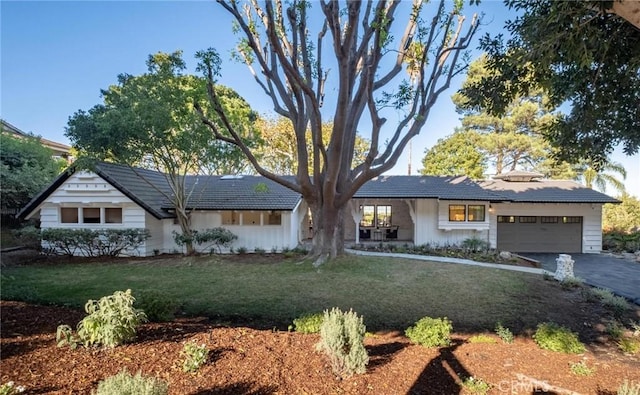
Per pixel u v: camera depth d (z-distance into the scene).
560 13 3.76
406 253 15.23
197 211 15.02
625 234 18.86
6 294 7.20
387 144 10.77
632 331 6.73
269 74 10.32
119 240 13.50
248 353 4.13
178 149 12.86
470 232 17.44
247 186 17.12
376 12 9.18
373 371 3.93
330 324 4.01
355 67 11.16
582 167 25.53
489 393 3.71
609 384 4.12
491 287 9.30
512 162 27.58
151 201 14.64
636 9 2.69
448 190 17.73
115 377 2.71
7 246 14.48
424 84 10.01
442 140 29.11
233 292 8.52
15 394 2.92
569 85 5.26
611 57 4.62
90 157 12.12
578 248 17.78
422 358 4.45
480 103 5.93
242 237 15.23
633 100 5.01
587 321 7.25
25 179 15.62
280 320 6.74
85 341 3.94
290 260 12.57
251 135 15.44
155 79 11.70
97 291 8.48
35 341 4.12
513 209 17.95
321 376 3.70
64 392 3.02
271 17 8.42
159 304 5.56
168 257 13.69
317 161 11.67
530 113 24.62
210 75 9.44
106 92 12.66
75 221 14.68
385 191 17.64
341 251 12.27
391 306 7.64
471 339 5.56
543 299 8.52
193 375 3.50
